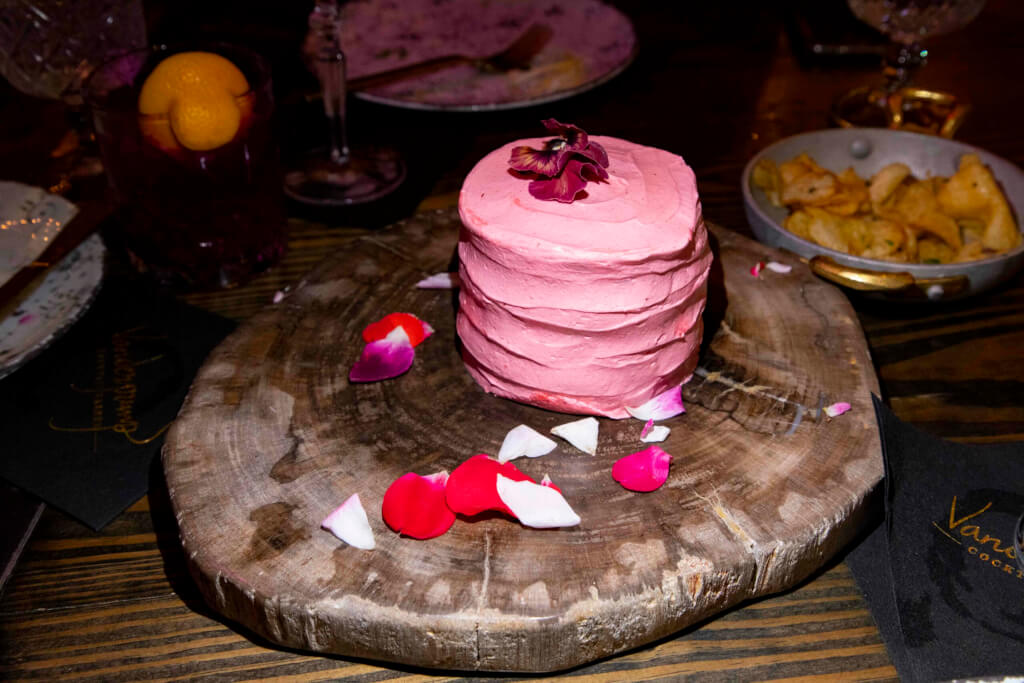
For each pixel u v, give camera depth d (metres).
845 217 0.58
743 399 0.45
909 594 0.38
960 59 0.84
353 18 0.81
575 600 0.35
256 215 0.54
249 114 0.50
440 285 0.52
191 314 0.53
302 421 0.43
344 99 0.64
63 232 0.51
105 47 0.65
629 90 0.78
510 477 0.40
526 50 0.76
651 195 0.42
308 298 0.51
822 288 0.51
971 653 0.36
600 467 0.41
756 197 0.60
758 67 0.82
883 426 0.42
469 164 0.67
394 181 0.65
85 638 0.38
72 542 0.42
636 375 0.43
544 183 0.42
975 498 0.41
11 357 0.45
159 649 0.38
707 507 0.39
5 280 0.51
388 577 0.36
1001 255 0.50
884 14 0.71
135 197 0.52
